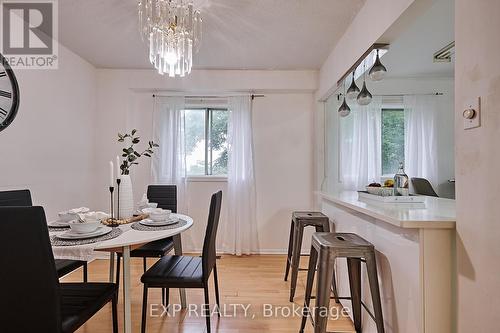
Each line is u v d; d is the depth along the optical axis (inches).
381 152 149.3
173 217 89.3
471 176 41.8
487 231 38.6
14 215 46.0
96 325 80.4
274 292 101.6
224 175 154.6
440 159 150.4
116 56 128.3
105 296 61.2
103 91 142.9
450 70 140.0
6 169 88.9
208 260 71.8
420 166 149.5
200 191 151.5
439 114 151.3
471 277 41.8
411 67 134.8
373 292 59.4
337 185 144.4
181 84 144.3
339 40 111.9
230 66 140.1
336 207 95.8
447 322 47.6
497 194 36.9
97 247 57.4
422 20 90.6
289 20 97.5
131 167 148.4
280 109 152.0
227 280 112.6
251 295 99.1
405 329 52.3
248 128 147.9
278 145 151.9
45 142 106.3
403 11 63.5
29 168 98.4
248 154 147.4
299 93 152.1
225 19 96.7
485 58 38.9
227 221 149.4
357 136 146.1
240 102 148.7
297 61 134.1
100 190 141.3
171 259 82.2
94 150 140.8
